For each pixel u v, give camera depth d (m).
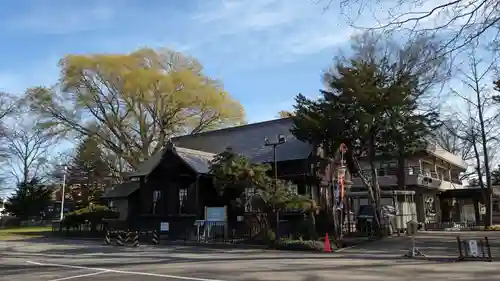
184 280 10.98
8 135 54.81
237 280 10.91
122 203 35.03
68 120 41.97
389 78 24.05
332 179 29.98
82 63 39.78
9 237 31.00
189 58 44.12
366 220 28.59
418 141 26.69
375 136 26.36
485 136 34.50
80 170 52.41
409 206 31.64
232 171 21.83
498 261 14.49
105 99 42.12
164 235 26.98
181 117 43.72
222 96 43.41
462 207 46.94
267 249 20.73
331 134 25.12
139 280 11.01
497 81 22.84
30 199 51.38
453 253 17.19
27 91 42.28
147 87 40.41
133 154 43.12
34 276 12.04
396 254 17.50
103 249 21.67
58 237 30.47
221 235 24.23
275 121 34.22
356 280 10.72
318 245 19.77
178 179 27.58
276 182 22.48
